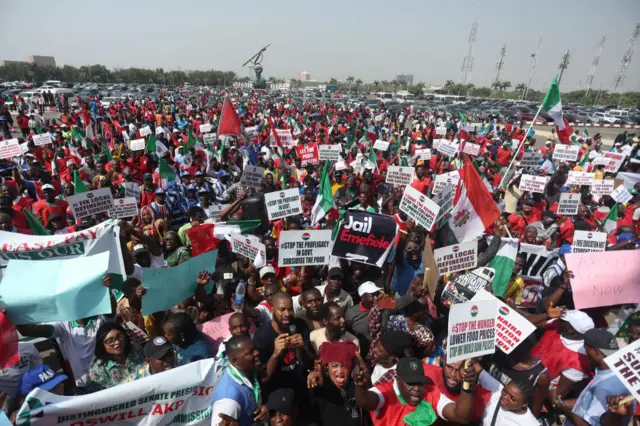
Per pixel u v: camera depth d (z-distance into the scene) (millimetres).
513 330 3727
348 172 12234
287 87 144500
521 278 6391
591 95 106188
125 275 4758
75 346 4203
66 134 19750
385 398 3465
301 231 5191
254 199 8164
